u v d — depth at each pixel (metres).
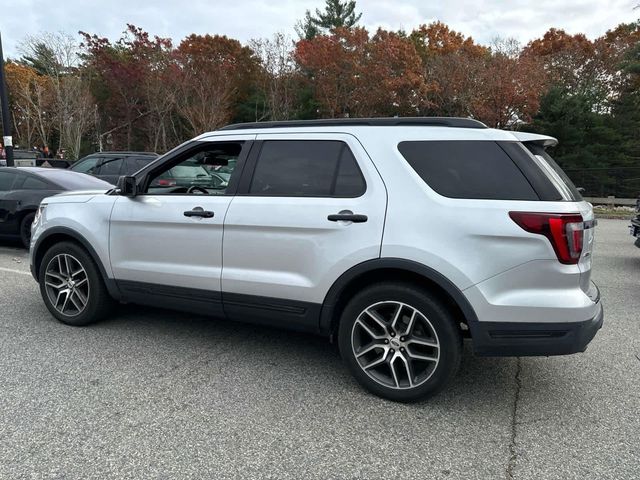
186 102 27.78
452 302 3.17
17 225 8.15
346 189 3.37
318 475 2.52
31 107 34.25
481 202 3.01
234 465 2.58
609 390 3.54
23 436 2.79
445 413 3.18
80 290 4.54
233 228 3.66
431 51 32.22
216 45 31.47
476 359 4.09
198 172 4.11
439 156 3.19
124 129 32.97
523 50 28.47
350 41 27.42
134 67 29.06
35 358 3.89
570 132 28.97
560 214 2.88
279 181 3.61
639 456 2.73
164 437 2.82
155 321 4.83
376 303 3.26
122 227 4.18
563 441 2.87
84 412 3.07
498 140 3.10
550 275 2.91
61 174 8.67
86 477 2.46
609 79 31.62
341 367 3.85
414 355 3.22
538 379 3.71
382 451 2.74
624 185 22.44
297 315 3.53
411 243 3.09
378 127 3.40
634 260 8.80
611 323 5.07
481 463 2.65
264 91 30.02
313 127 3.61
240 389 3.45
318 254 3.37
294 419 3.06
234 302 3.75
